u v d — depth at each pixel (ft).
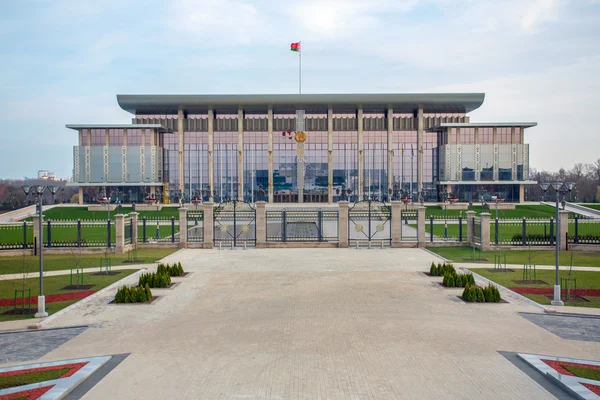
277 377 46.80
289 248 139.13
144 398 42.57
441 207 290.56
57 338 60.13
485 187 331.98
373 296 81.05
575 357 52.24
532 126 332.39
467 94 336.08
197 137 358.84
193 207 285.64
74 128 328.08
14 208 326.24
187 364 50.57
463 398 42.22
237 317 68.59
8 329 63.77
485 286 87.10
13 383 45.19
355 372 47.91
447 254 125.90
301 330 61.98
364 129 357.82
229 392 43.55
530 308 73.51
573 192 424.05
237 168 352.28
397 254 127.34
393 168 354.74
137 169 331.16
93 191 360.28
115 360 52.13
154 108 345.92
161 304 76.79
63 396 42.80
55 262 116.26
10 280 95.30
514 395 42.91
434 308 73.31
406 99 338.34
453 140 329.31
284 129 358.84
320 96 338.34
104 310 73.41
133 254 127.44
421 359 51.49
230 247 140.67
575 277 94.58
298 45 333.01
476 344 56.54
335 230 184.44
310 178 359.25
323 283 91.50
